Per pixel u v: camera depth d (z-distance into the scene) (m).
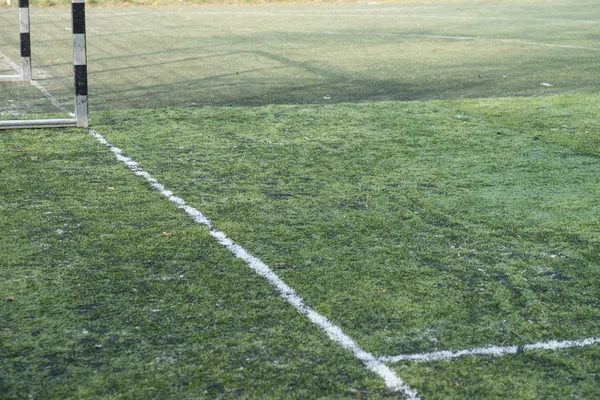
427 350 3.45
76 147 6.79
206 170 6.20
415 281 4.17
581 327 3.71
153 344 3.44
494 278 4.24
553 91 10.11
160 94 9.42
